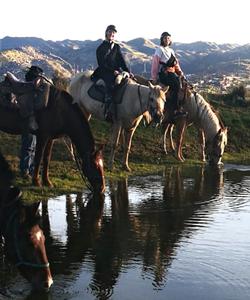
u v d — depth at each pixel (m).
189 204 6.34
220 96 15.70
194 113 9.28
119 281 3.85
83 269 4.08
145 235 5.02
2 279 3.79
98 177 6.66
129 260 4.30
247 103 15.05
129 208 6.08
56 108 6.63
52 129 6.66
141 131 10.59
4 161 3.53
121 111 8.08
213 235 5.05
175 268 4.14
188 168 9.05
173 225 5.39
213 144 9.27
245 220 5.62
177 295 3.61
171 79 8.81
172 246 4.70
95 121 10.76
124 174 8.20
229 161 10.21
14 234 3.27
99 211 5.90
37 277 3.27
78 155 6.98
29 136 7.06
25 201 6.10
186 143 10.70
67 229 5.17
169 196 6.77
